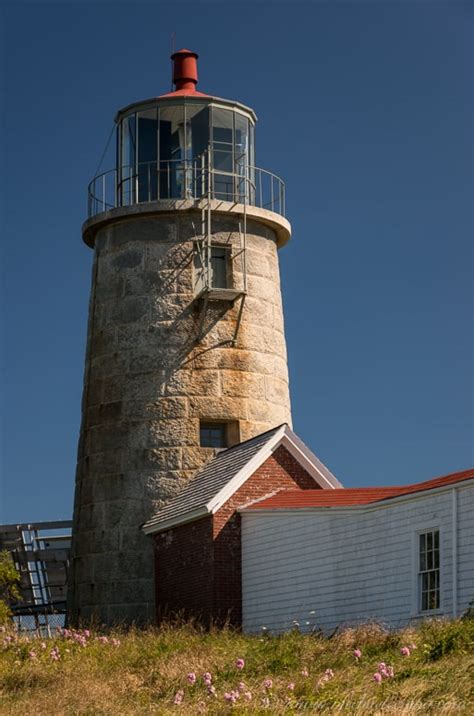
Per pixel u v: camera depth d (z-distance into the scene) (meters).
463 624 21.61
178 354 36.97
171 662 22.47
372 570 26.89
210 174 37.91
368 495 28.59
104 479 36.91
